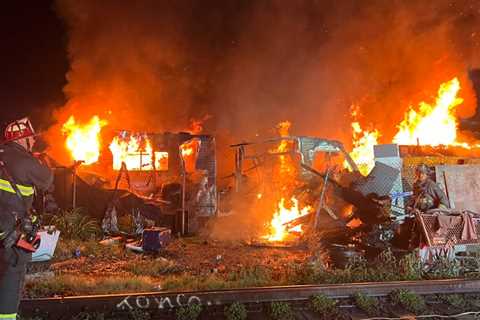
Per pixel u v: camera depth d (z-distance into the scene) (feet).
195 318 16.10
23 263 11.68
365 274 20.92
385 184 30.60
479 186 27.37
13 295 11.50
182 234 35.40
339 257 23.81
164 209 39.19
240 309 16.34
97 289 19.27
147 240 28.50
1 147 11.78
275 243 30.86
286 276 21.49
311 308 17.10
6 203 11.44
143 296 16.79
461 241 23.06
